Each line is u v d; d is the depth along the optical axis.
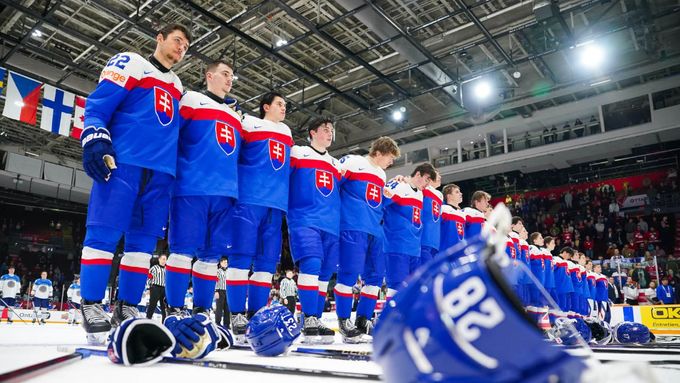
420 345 0.67
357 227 4.62
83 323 2.74
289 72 16.20
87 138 2.74
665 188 19.28
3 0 11.15
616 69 15.80
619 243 19.33
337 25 13.83
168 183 3.16
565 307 8.95
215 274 3.51
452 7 13.34
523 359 0.62
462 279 0.67
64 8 13.07
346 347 3.75
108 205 2.81
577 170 21.28
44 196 22.64
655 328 11.37
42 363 1.57
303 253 4.10
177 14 13.19
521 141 19.31
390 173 21.86
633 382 0.61
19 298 17.56
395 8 13.19
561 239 20.48
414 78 16.67
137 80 3.04
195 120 3.44
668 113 16.12
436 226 5.80
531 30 14.22
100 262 2.79
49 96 12.60
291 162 4.26
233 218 3.71
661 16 12.46
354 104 17.91
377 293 5.05
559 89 16.92
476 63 16.27
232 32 12.56
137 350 1.87
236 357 2.56
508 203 22.45
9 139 20.69
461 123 19.80
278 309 2.63
